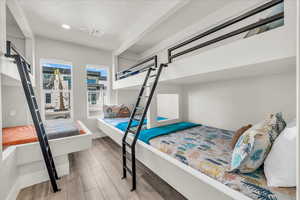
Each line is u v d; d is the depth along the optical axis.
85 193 1.63
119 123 3.11
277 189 0.85
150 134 2.11
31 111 1.66
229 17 2.28
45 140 1.88
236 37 2.36
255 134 1.01
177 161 1.42
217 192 1.00
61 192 1.66
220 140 1.91
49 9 2.23
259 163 1.01
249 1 2.04
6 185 1.36
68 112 3.70
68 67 3.67
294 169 0.81
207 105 2.98
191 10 2.43
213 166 1.19
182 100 3.52
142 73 2.74
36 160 1.81
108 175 2.02
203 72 1.58
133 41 3.18
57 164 2.01
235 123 2.49
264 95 2.11
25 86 1.65
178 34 3.26
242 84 2.38
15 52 1.71
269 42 1.06
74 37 3.26
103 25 2.77
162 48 3.78
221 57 1.39
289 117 1.87
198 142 1.82
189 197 1.24
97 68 4.13
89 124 3.91
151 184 1.80
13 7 1.98
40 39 3.21
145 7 2.23
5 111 2.79
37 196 1.59
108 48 3.95
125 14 2.42
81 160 2.51
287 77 1.88
